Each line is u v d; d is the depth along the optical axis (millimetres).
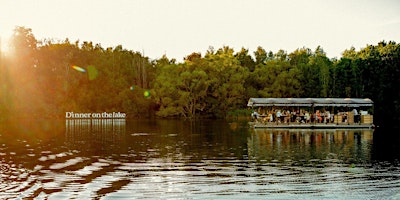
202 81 94125
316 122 56594
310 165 22516
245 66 113438
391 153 27453
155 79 107312
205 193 16234
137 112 102000
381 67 75125
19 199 15383
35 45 99688
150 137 41438
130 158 25531
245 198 15484
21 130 52906
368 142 34906
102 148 31141
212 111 97438
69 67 102312
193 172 20578
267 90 96688
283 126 55688
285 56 113188
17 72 93562
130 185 17625
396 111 70750
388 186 17359
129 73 116125
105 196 15766
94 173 20391
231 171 20812
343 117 56938
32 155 27109
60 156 26562
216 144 33719
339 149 29797
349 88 81188
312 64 97188
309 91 93750
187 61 106188
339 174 19906
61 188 17094
